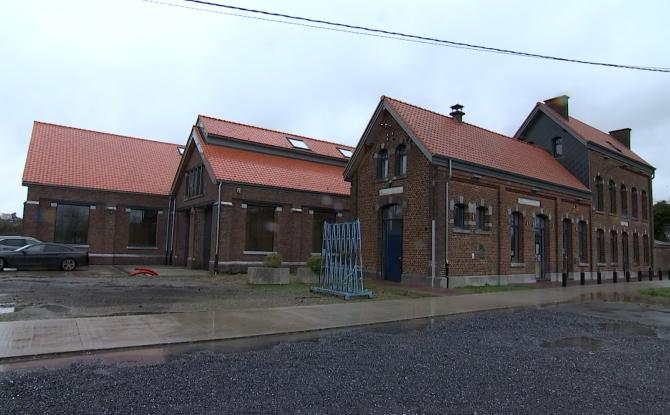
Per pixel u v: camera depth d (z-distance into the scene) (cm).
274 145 2809
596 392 561
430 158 1784
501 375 628
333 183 2788
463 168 1878
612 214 2842
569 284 2169
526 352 776
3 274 1916
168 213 2914
